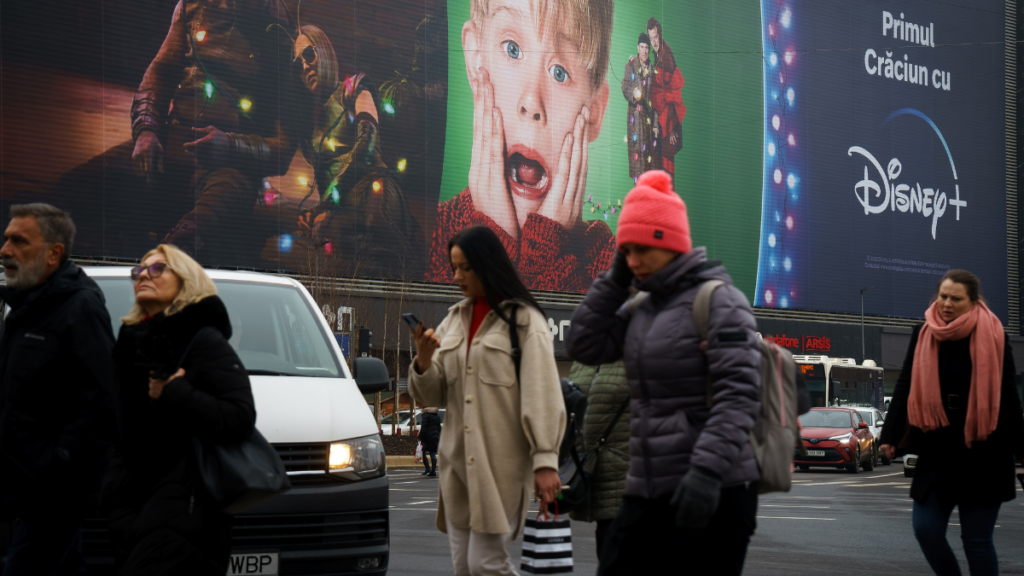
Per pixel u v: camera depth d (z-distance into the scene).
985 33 72.44
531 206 51.81
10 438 4.07
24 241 4.21
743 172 59.72
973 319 4.93
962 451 4.97
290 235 46.09
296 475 5.17
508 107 51.66
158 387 3.37
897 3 67.69
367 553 5.23
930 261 68.12
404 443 35.09
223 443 3.49
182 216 44.03
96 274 6.41
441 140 49.97
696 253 3.25
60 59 42.34
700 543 3.13
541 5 52.81
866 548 9.38
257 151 45.75
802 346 61.59
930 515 5.06
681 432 3.13
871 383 39.94
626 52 55.38
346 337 27.02
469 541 4.21
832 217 63.53
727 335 3.05
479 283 4.24
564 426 4.13
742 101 59.88
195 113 44.62
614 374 4.77
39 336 4.11
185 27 44.72
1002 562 8.45
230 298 6.49
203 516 3.43
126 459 3.54
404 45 49.53
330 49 47.75
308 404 5.50
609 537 3.33
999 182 72.44
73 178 42.19
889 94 66.81
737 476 3.11
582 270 53.06
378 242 48.03
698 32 58.34
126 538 3.48
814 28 63.41
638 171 55.28
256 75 46.03
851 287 64.19
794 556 8.79
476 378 4.15
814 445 25.16
